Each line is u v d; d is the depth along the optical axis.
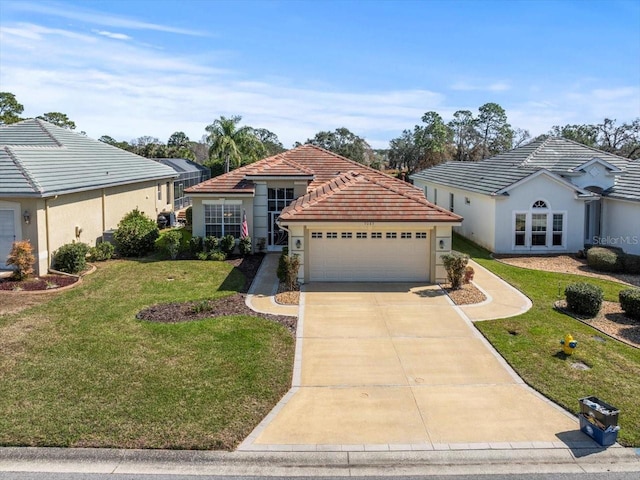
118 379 10.99
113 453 8.47
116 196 28.27
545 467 8.34
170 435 8.94
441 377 11.47
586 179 26.34
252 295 17.61
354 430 9.33
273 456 8.52
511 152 33.72
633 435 9.11
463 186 30.28
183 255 25.02
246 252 24.58
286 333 13.93
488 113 77.12
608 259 21.81
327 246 19.19
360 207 19.09
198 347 12.76
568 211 25.33
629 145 59.88
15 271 18.98
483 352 12.82
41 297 17.19
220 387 10.70
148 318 14.98
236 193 24.47
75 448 8.57
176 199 41.00
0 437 8.79
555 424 9.58
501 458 8.55
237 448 8.70
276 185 25.02
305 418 9.71
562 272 21.72
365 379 11.36
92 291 18.08
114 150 35.00
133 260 23.92
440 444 8.91
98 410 9.70
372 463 8.40
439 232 18.94
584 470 8.26
